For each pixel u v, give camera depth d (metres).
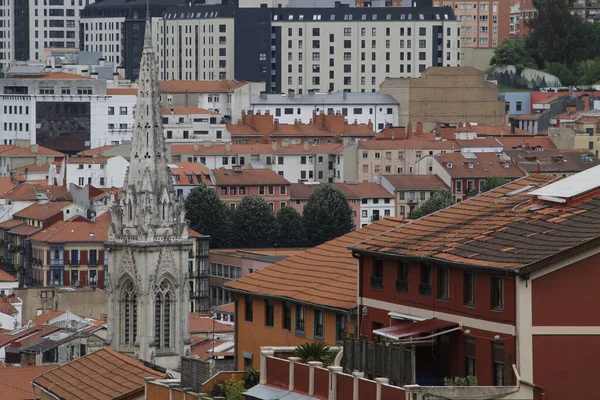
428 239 196.50
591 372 173.12
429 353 185.38
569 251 172.75
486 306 178.12
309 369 188.50
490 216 196.62
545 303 172.88
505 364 174.62
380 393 175.25
